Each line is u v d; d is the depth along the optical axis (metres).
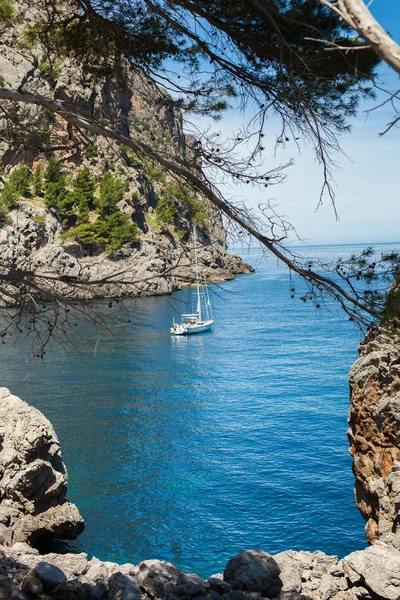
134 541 27.64
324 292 7.46
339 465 37.34
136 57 8.52
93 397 53.72
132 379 61.50
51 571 9.75
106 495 32.75
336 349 81.75
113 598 9.67
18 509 24.23
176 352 79.19
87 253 113.94
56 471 25.02
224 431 44.75
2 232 106.12
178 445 41.38
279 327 105.56
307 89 7.52
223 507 31.33
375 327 7.35
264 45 7.55
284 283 184.75
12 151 9.62
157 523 29.42
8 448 24.48
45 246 111.81
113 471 36.34
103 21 8.42
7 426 24.95
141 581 10.13
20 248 105.94
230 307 135.50
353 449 20.28
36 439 24.39
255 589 10.53
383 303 7.08
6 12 8.84
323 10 7.07
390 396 17.00
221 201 7.77
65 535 25.12
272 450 40.44
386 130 4.38
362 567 10.54
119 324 7.59
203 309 129.38
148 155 8.00
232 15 7.41
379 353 18.11
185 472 36.28
